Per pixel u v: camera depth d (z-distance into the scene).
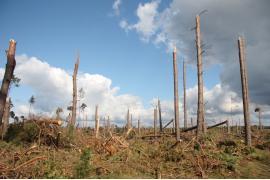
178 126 19.78
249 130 16.52
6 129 15.24
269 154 14.01
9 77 14.22
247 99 17.16
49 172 9.42
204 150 13.34
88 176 9.64
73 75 22.66
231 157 12.19
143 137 20.28
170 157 12.38
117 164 11.27
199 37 18.42
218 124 20.58
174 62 21.45
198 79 18.03
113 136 14.56
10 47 14.45
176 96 20.67
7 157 10.84
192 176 10.45
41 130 13.88
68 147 14.16
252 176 10.52
